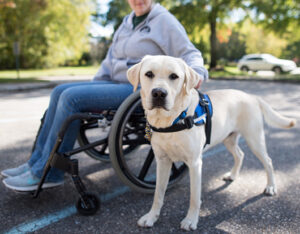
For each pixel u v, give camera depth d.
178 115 1.65
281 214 1.90
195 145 1.73
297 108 5.74
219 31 18.53
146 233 1.70
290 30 15.16
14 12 18.98
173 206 2.03
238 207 2.00
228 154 3.12
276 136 3.78
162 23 2.29
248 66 19.34
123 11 22.03
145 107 1.68
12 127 4.09
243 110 2.20
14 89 9.00
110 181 2.44
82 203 1.87
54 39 20.97
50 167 1.87
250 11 15.24
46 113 2.21
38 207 1.97
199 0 15.65
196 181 1.77
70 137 1.97
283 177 2.49
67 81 11.46
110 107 2.15
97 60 31.56
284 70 18.03
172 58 1.66
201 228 1.76
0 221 1.78
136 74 1.72
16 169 2.16
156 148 1.82
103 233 1.69
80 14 20.72
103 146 2.75
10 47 20.39
